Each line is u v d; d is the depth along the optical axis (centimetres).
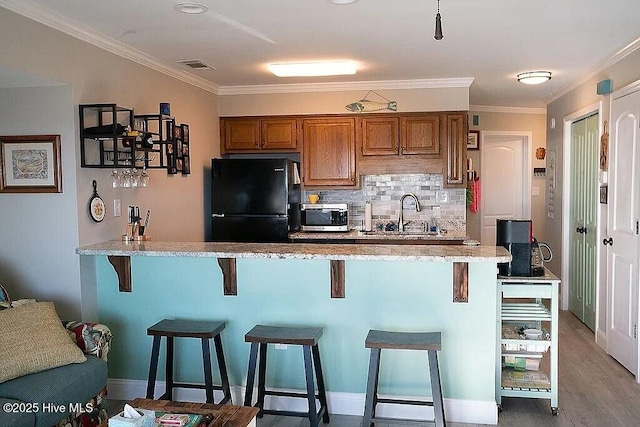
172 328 322
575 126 577
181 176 495
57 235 350
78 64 349
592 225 520
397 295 330
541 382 339
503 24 348
